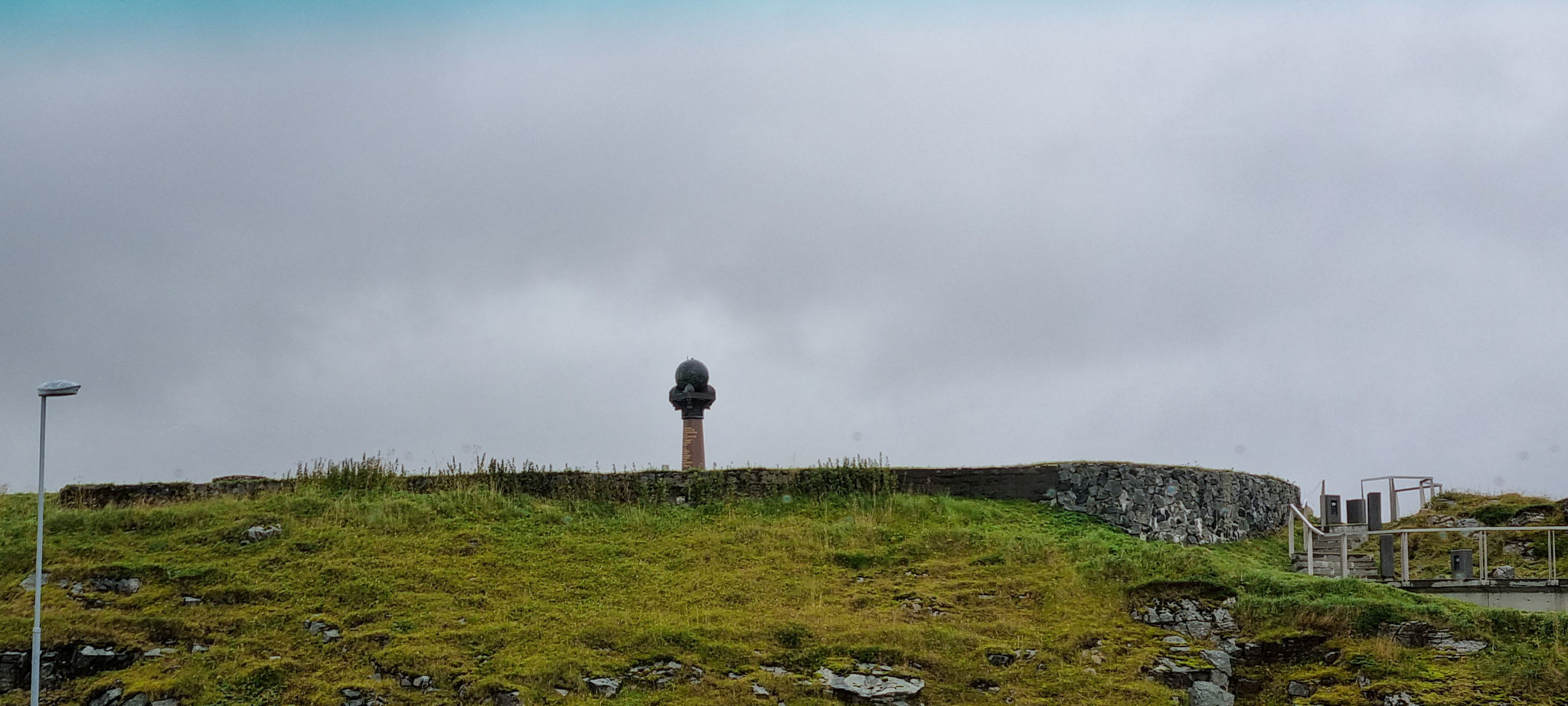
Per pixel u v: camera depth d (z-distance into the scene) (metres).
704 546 27.80
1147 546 26.27
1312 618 22.78
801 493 31.30
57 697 21.30
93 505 30.91
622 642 22.38
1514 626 21.81
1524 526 27.89
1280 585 24.02
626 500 31.17
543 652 22.00
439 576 25.56
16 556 26.23
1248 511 32.22
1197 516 30.25
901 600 24.58
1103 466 30.34
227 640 22.77
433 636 22.78
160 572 25.19
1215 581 24.20
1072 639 22.58
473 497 30.19
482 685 20.81
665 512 30.44
